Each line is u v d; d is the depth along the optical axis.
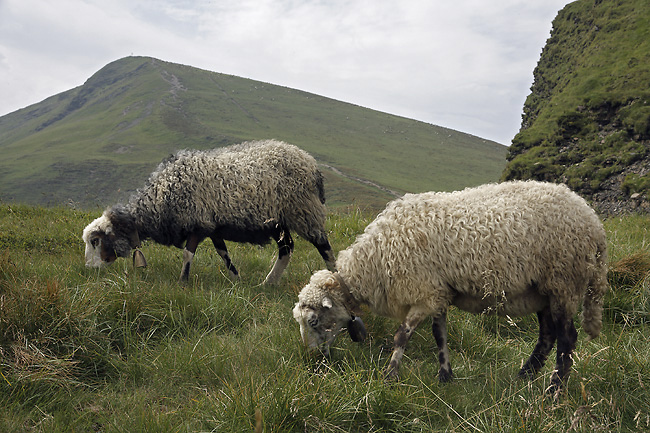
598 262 3.90
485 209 3.88
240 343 4.32
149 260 6.68
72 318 4.07
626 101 17.14
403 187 78.38
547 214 3.79
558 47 26.16
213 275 6.17
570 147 17.61
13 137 144.38
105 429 3.16
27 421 3.21
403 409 3.40
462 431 3.19
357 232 8.55
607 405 3.41
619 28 22.27
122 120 121.94
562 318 3.78
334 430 3.18
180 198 5.89
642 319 5.10
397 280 3.92
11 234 7.62
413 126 147.38
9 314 3.88
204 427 3.18
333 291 4.22
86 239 6.21
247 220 5.96
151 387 3.73
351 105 163.75
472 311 4.10
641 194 13.55
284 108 142.50
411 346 4.66
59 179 78.12
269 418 3.15
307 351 4.17
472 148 131.00
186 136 105.44
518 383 3.90
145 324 4.62
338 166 91.19
